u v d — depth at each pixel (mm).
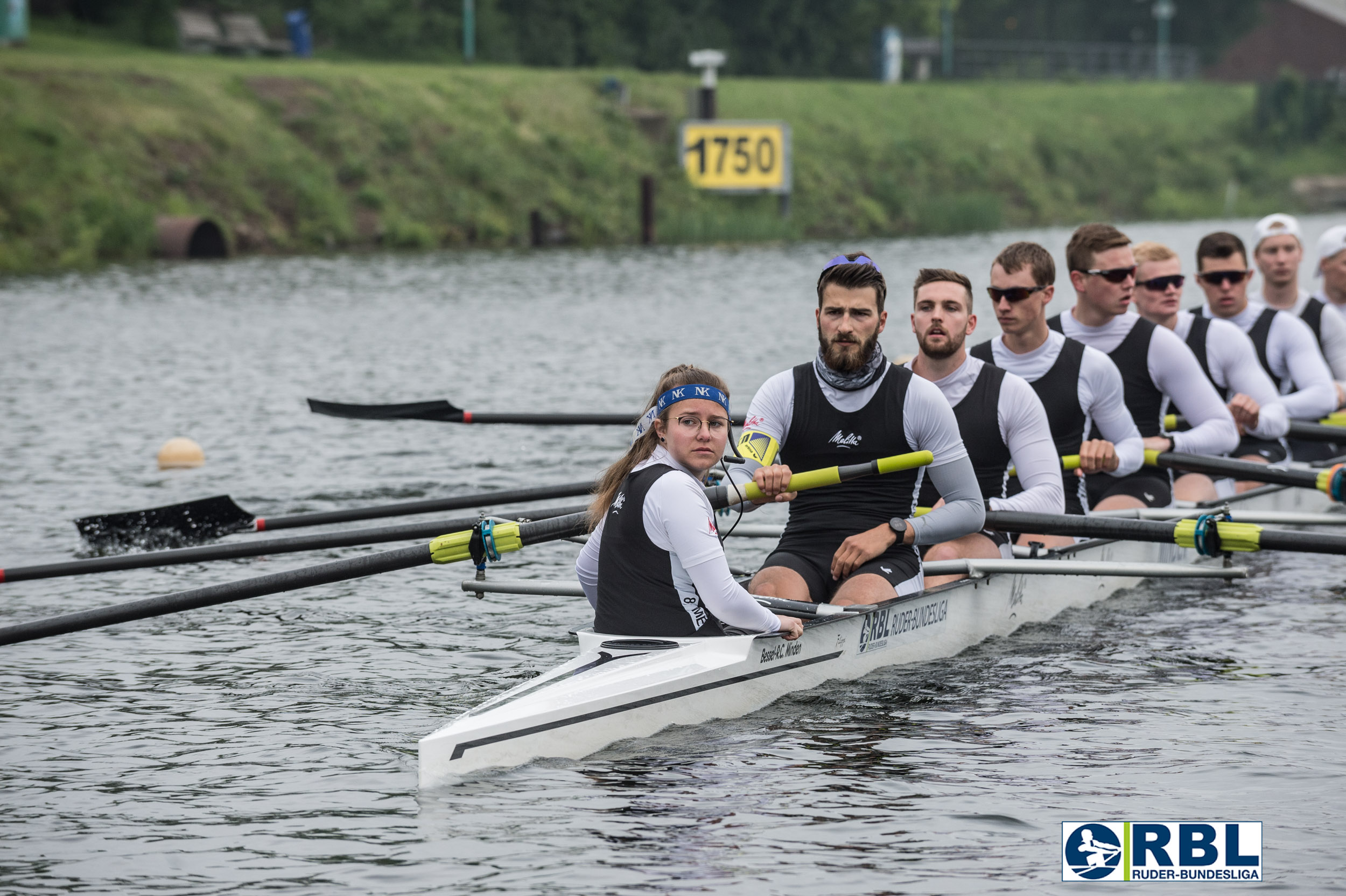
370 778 22281
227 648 29734
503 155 165625
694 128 177375
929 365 31031
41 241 123938
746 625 24031
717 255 146500
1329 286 48625
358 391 64312
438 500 35344
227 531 36438
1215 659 28391
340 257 137250
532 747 22312
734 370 69500
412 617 32250
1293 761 22609
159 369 70188
